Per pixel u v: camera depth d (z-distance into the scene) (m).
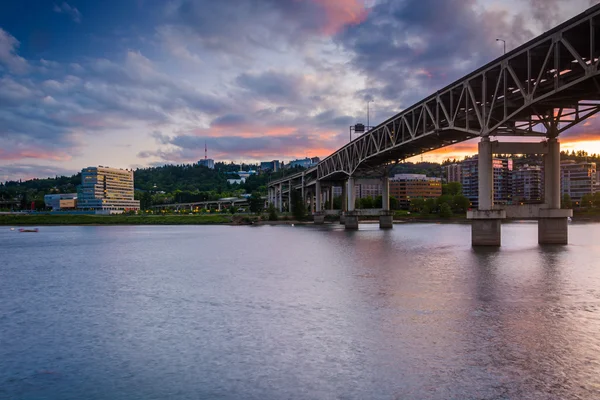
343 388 18.53
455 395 17.70
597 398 17.33
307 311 31.19
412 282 41.66
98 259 70.12
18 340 26.05
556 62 49.03
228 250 80.44
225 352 23.14
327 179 182.62
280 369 20.69
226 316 30.44
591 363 20.61
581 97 54.16
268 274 49.12
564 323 27.03
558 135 64.88
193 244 96.88
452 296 35.16
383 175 142.25
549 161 66.12
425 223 188.38
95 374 20.67
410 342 23.92
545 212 67.19
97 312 32.72
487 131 63.16
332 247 81.25
